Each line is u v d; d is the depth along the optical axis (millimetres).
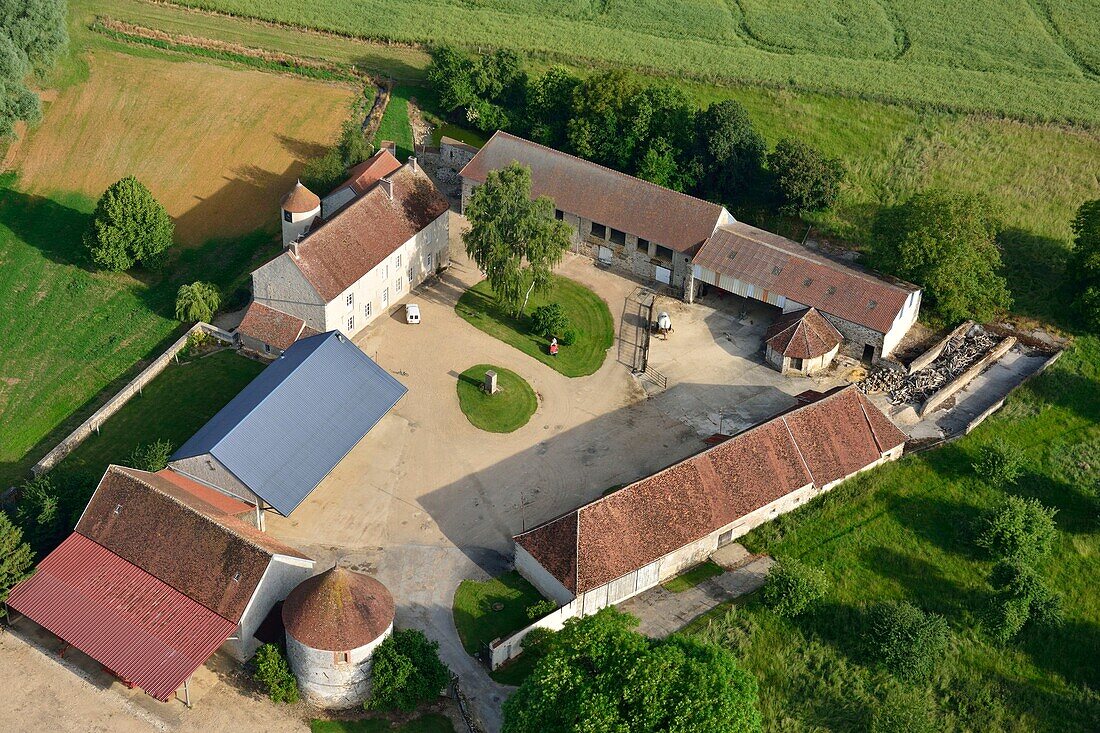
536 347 108938
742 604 82688
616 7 161875
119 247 113062
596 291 117312
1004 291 111312
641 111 126875
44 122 137000
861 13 160250
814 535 89125
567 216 121000
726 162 124062
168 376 102688
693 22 158500
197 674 76938
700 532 84812
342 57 151500
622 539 82062
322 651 72688
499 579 84375
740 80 143875
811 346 104688
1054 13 159375
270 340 104062
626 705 66500
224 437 86688
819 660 79562
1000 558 86562
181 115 139375
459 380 103938
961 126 136250
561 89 134750
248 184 128875
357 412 94000
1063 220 122938
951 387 103188
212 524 78375
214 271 117062
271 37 154875
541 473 94438
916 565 87062
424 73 149000
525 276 117875
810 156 120625
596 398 103000
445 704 75750
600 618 74625
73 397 101625
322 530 88000
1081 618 84812
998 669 81125
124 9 158000
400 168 114938
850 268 110938
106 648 75062
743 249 112250
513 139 125188
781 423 91250
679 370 106625
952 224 109062
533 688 69188
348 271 104500
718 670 68750
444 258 119562
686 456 96312
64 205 125125
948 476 94500
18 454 95562
